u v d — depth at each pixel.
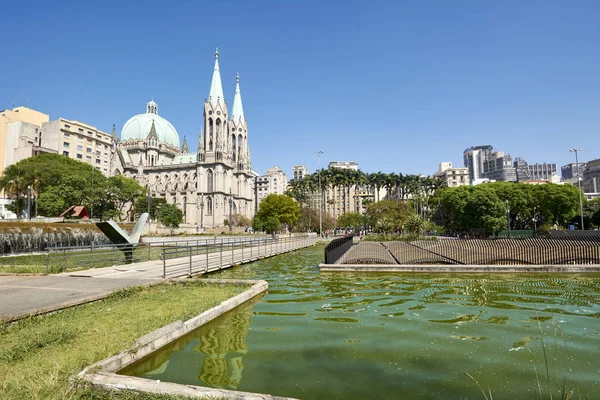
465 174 184.25
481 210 73.94
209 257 28.14
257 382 5.95
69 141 119.94
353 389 5.68
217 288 13.87
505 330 8.98
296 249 46.44
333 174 119.75
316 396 5.42
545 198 75.62
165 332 7.89
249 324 9.66
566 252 22.22
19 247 34.38
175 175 148.62
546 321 9.84
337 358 7.07
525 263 22.48
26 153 104.31
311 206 117.62
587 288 15.28
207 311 9.89
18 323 8.46
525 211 79.06
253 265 26.33
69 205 67.06
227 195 139.62
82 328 8.18
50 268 18.62
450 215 94.25
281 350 7.55
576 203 76.69
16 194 75.12
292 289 15.45
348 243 31.30
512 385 5.83
